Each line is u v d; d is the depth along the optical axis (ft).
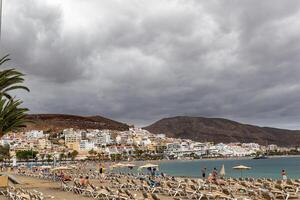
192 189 82.02
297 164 481.05
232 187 87.76
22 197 70.44
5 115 100.22
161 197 78.74
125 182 115.24
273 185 85.30
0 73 94.79
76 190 92.79
